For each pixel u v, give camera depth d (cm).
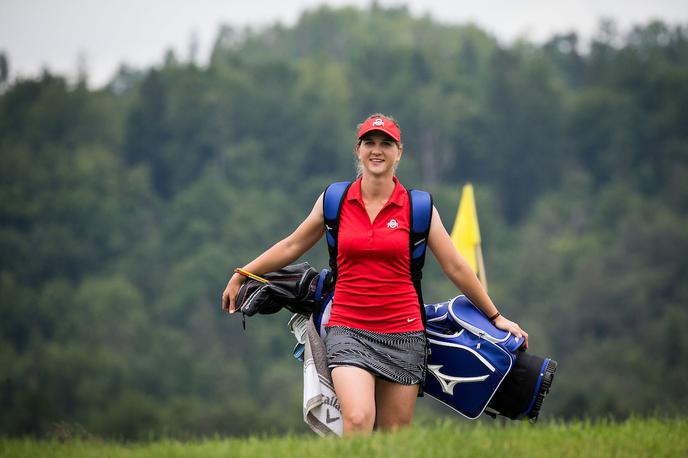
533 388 2103
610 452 1952
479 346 2089
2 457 2184
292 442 2047
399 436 1947
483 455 1886
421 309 2086
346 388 2008
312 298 2152
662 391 19862
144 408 18975
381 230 2052
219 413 18788
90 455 2125
